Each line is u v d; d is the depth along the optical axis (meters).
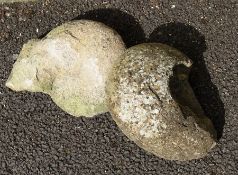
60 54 1.19
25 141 1.32
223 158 1.21
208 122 1.14
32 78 1.22
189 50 1.28
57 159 1.30
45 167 1.30
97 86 1.19
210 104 1.24
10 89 1.36
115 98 1.09
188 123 1.07
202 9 1.30
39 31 1.38
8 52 1.38
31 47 1.25
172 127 1.06
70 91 1.20
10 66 1.37
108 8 1.35
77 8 1.37
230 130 1.22
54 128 1.31
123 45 1.22
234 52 1.26
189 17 1.30
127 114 1.08
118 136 1.27
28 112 1.34
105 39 1.20
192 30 1.29
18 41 1.38
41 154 1.31
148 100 1.06
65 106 1.23
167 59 1.12
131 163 1.25
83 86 1.19
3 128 1.34
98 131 1.29
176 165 1.23
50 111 1.33
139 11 1.33
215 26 1.28
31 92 1.34
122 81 1.09
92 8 1.36
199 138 1.08
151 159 1.24
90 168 1.27
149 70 1.09
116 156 1.26
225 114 1.23
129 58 1.12
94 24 1.23
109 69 1.18
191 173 1.22
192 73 1.26
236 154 1.21
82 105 1.21
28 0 1.39
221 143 1.22
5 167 1.32
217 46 1.27
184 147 1.08
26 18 1.39
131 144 1.26
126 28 1.32
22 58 1.24
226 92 1.24
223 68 1.26
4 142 1.34
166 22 1.31
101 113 1.27
